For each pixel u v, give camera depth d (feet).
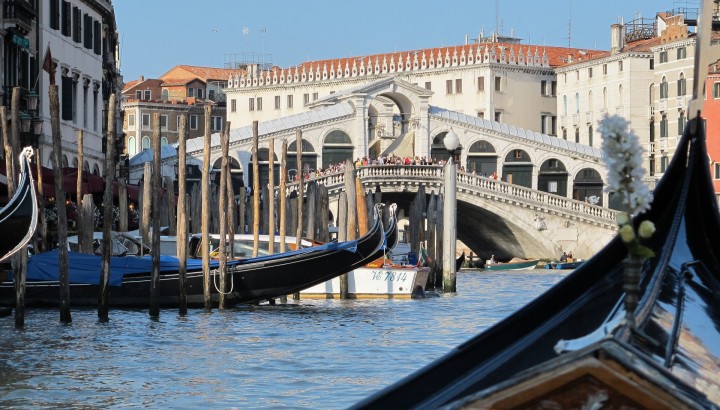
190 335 95.09
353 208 142.82
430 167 266.98
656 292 36.24
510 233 281.33
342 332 100.27
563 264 261.85
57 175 94.89
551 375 22.20
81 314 107.65
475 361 32.60
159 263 106.11
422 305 133.80
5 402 63.36
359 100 303.27
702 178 45.65
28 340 89.40
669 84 320.50
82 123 184.65
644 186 26.61
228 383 70.59
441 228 176.24
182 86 462.19
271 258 114.73
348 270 115.85
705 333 35.55
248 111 415.03
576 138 364.38
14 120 92.73
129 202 176.65
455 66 369.50
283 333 98.32
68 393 66.33
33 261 111.45
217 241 138.82
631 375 21.85
